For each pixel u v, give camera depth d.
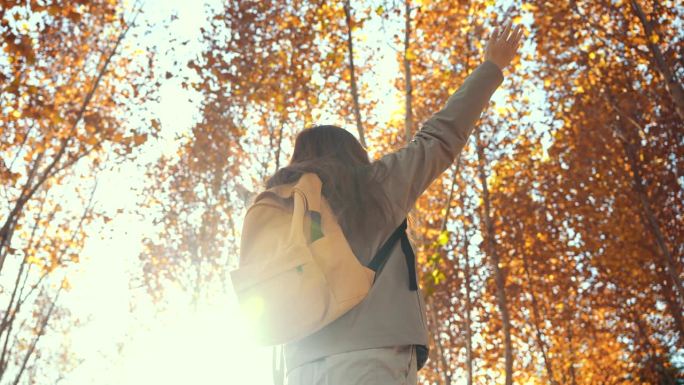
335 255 1.54
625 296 25.23
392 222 1.70
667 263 20.61
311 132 1.88
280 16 15.87
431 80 15.85
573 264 24.92
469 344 19.50
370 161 1.88
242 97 16.05
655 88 19.56
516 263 24.08
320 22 12.73
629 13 15.13
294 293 1.49
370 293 1.58
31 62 11.31
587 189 22.73
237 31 15.79
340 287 1.51
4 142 14.01
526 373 25.59
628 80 19.28
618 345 27.06
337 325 1.54
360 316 1.54
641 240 23.44
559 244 24.20
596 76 19.47
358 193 1.69
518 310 25.03
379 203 1.69
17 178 13.80
